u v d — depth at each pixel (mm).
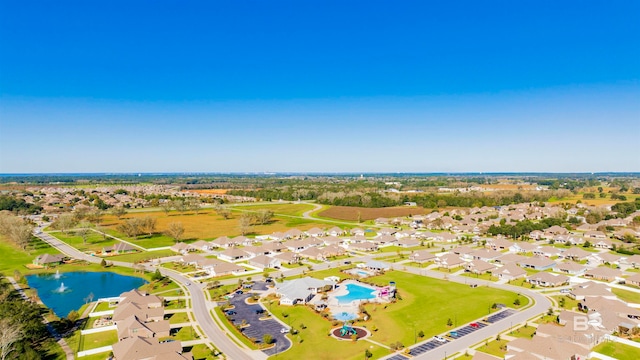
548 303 121625
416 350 89500
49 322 105938
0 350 83000
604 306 111188
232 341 94125
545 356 82688
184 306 118188
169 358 79500
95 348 90000
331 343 93062
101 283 146375
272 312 113562
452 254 178125
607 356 86562
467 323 105375
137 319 98750
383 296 126750
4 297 113500
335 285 140125
